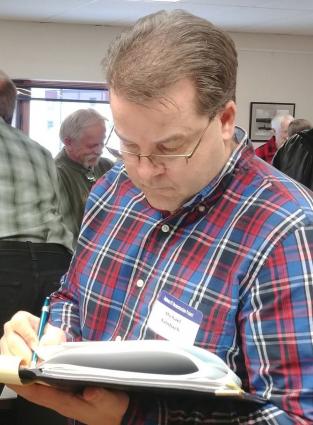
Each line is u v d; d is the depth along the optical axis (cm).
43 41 632
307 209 83
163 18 79
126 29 82
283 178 90
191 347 76
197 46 75
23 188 230
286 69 693
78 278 109
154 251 96
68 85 648
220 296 85
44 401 82
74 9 559
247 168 91
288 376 75
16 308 226
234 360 83
